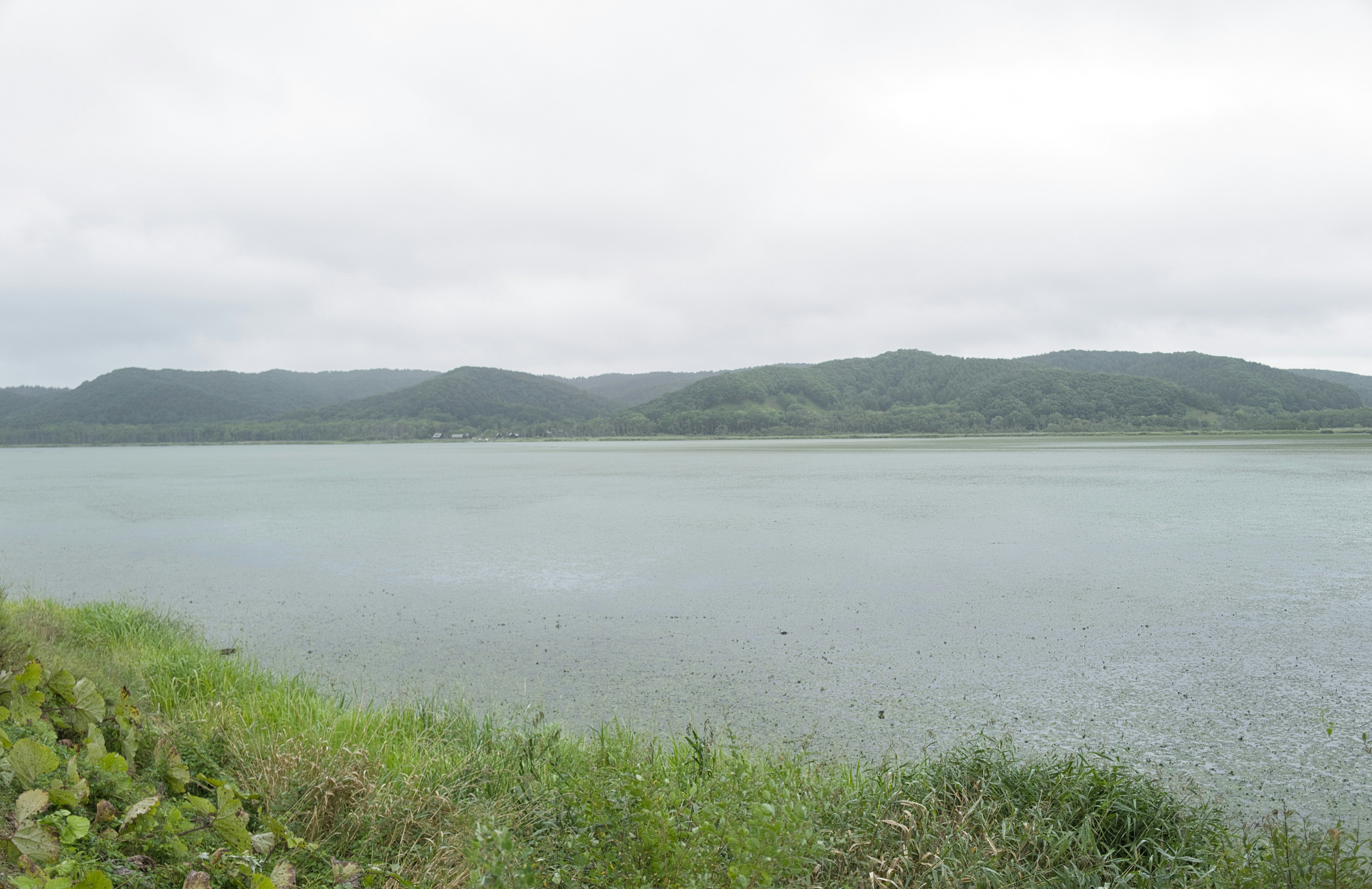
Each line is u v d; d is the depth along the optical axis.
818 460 87.44
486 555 21.61
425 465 91.94
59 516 34.22
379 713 7.83
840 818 5.22
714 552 21.59
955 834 5.10
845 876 4.63
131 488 54.84
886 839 5.07
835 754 7.94
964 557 20.20
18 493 50.31
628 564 19.80
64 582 18.02
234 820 3.70
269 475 73.56
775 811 3.85
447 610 14.78
